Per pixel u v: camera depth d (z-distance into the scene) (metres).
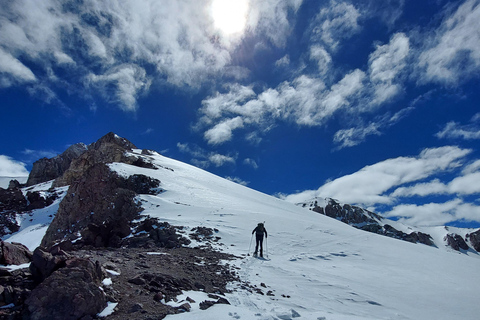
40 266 6.11
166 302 6.72
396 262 17.69
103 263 8.54
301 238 22.28
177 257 12.94
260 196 64.06
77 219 31.66
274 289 10.22
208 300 7.33
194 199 34.31
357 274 14.28
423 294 11.71
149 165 55.41
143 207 28.23
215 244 18.73
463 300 11.06
